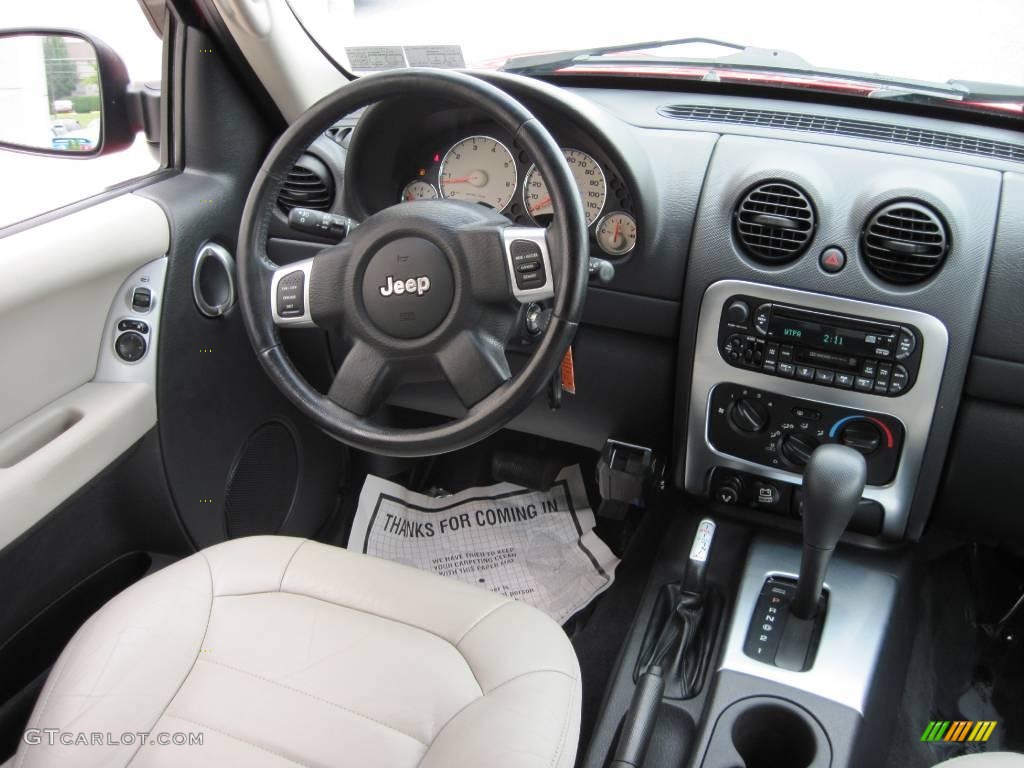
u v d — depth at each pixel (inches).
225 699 37.7
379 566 44.3
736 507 59.9
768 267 51.1
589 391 62.1
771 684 48.2
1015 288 47.2
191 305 56.7
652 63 60.1
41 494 45.3
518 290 41.8
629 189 51.3
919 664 59.7
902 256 48.1
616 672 54.6
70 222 48.8
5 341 45.4
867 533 55.1
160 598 41.4
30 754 35.8
